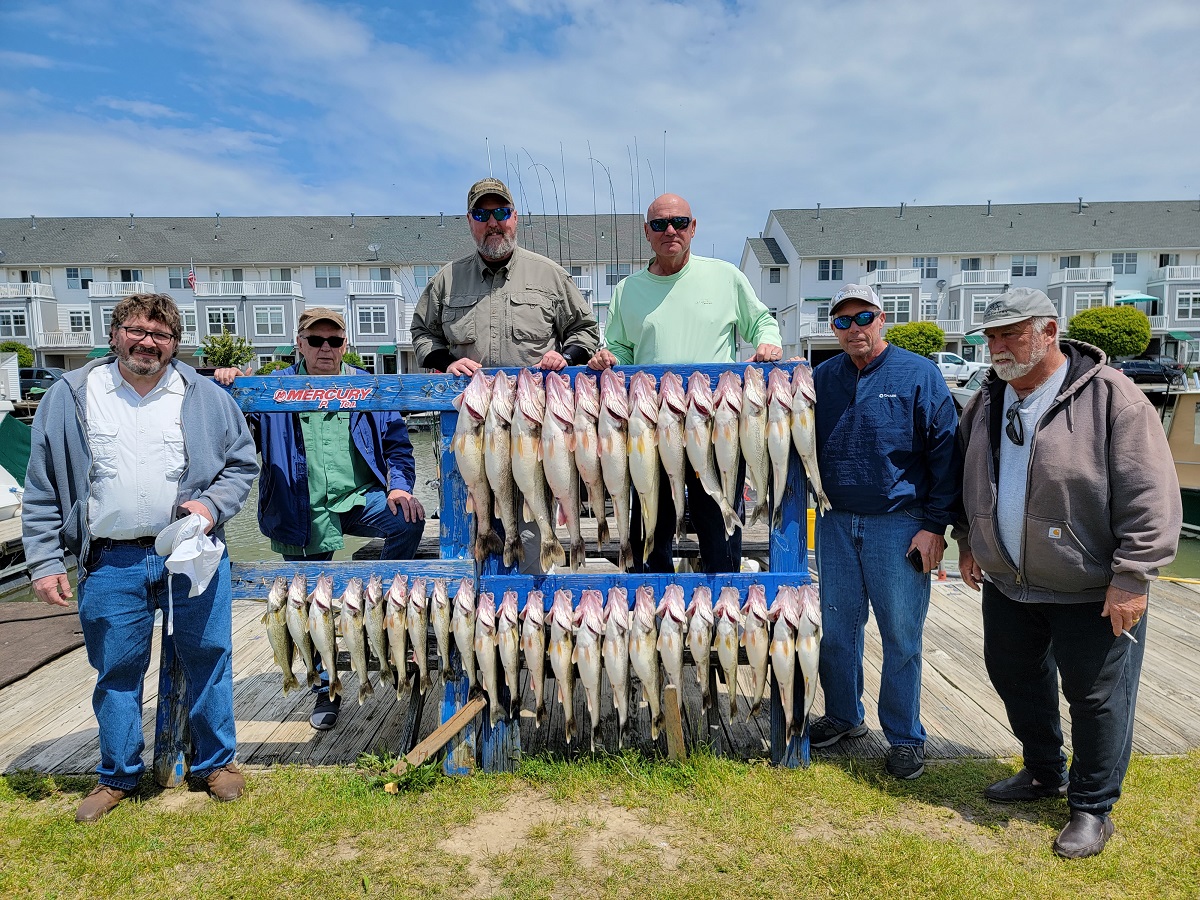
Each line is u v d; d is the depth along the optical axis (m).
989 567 2.81
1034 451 2.61
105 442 2.77
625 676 3.07
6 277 44.06
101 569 2.86
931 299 42.56
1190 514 10.71
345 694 4.14
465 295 3.86
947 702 3.88
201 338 42.50
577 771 3.14
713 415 2.99
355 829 2.80
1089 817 2.63
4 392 9.34
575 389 3.03
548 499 3.08
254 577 3.20
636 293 3.96
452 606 3.18
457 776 3.14
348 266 44.06
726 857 2.60
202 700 2.99
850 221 44.78
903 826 2.78
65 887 2.49
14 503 9.21
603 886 2.47
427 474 16.55
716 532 3.55
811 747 3.42
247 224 46.88
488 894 2.44
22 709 3.92
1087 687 2.61
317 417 3.79
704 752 3.22
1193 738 3.42
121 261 43.69
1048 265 42.19
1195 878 2.45
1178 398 10.92
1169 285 40.50
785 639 3.03
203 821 2.84
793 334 43.91
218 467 2.97
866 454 3.07
